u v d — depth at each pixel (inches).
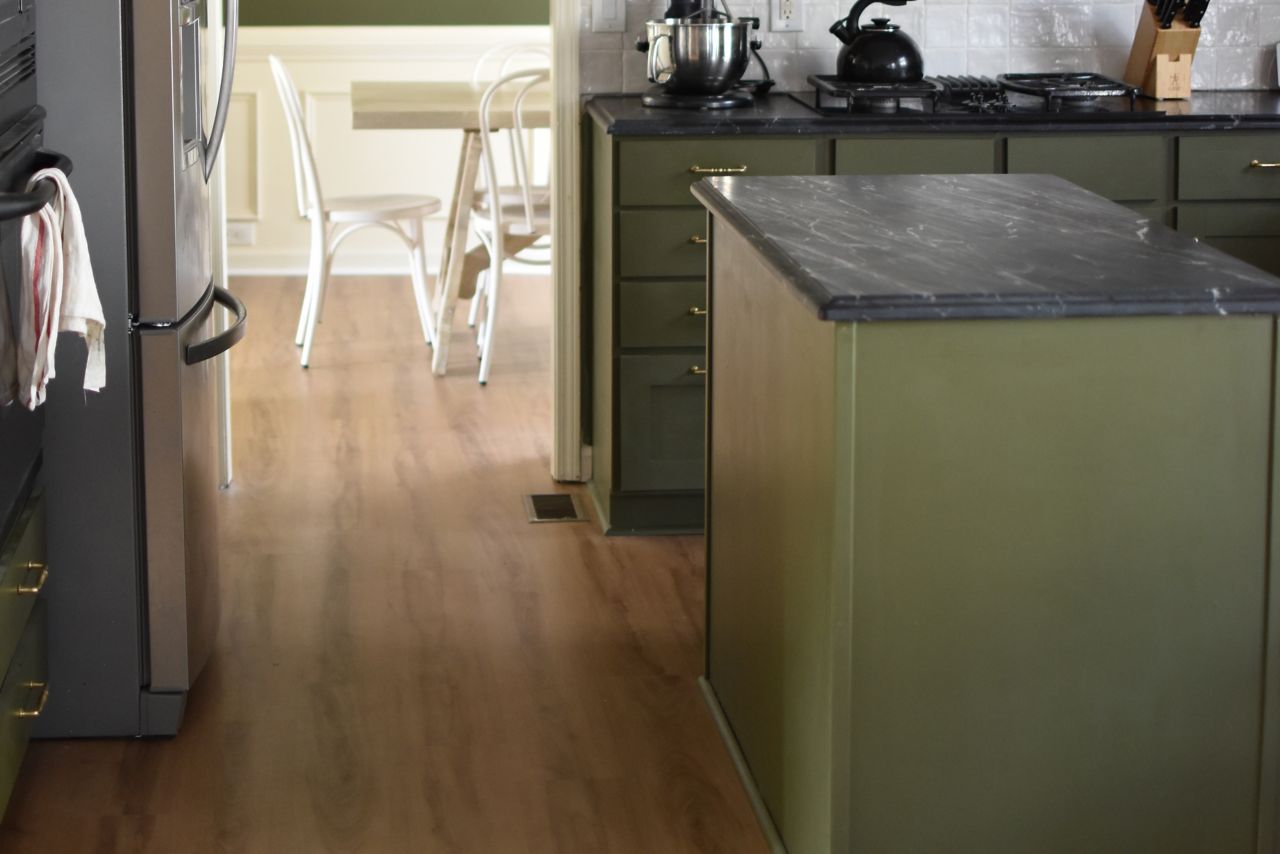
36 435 99.7
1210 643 81.7
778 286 89.0
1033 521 79.6
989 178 113.7
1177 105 154.6
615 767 105.1
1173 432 79.2
